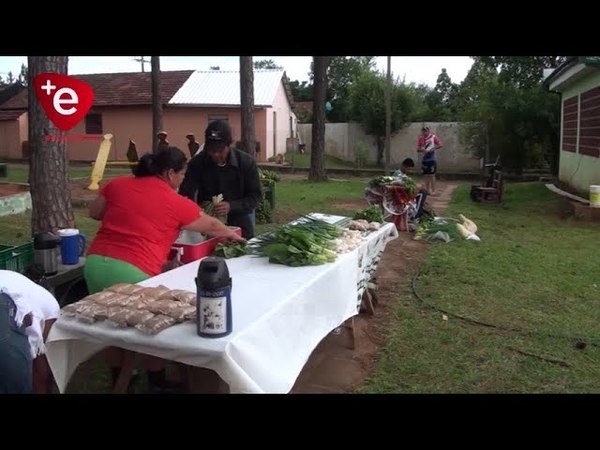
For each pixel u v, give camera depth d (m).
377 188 10.25
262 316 2.92
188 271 3.81
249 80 13.48
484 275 7.31
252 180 5.19
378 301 6.16
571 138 16.11
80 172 22.20
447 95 39.12
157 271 3.73
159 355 2.70
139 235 3.64
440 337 5.25
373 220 5.88
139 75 30.22
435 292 6.59
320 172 19.31
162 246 3.74
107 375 4.30
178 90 28.16
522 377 4.44
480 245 9.16
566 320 5.73
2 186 13.92
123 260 3.60
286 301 3.18
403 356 4.83
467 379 4.40
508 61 26.44
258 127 26.94
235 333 2.70
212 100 27.22
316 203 13.88
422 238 9.55
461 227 9.68
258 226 10.70
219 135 4.81
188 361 2.64
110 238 3.68
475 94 22.62
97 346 2.97
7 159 28.25
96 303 2.95
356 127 27.72
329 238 4.48
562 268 7.74
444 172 22.94
